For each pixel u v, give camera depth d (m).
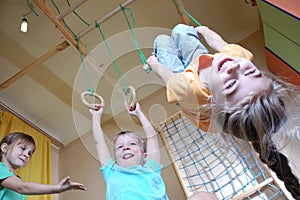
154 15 2.36
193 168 2.01
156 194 1.19
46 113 2.74
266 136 0.99
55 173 2.71
